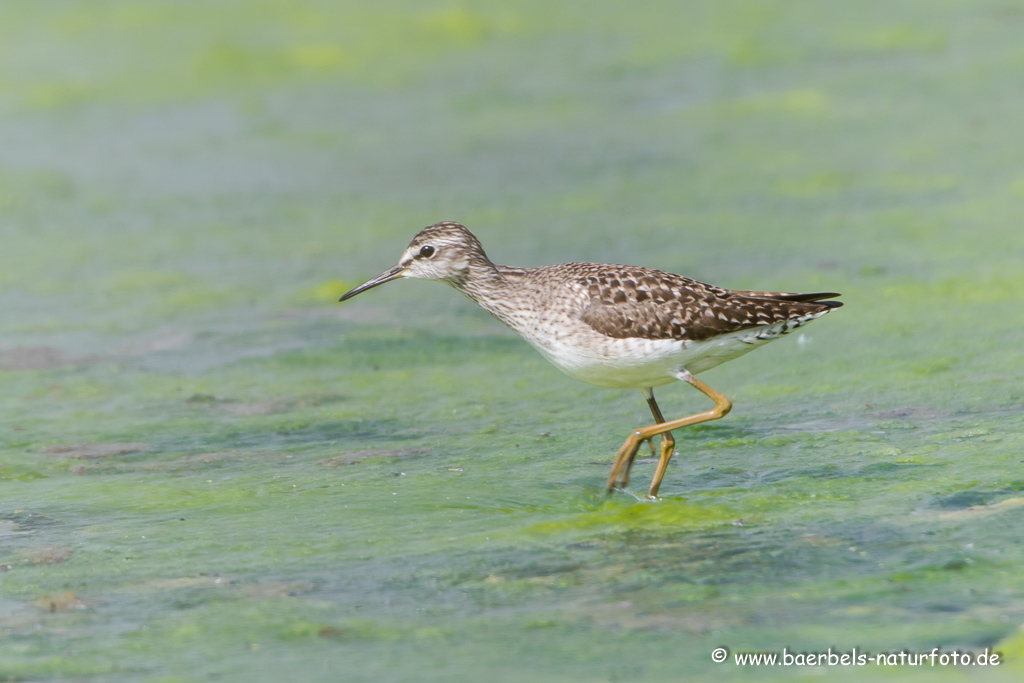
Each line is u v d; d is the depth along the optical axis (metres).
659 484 10.42
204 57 30.39
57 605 8.60
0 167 24.09
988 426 11.51
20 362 15.19
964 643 7.48
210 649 7.85
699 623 7.93
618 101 27.44
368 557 9.30
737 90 27.50
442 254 11.14
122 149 25.22
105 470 11.62
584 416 12.84
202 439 12.50
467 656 7.62
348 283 18.08
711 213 20.17
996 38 29.52
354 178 23.38
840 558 8.79
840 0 35.38
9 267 19.03
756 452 11.34
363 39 32.28
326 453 11.97
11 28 32.41
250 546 9.62
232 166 24.25
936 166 21.48
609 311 10.11
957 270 16.67
